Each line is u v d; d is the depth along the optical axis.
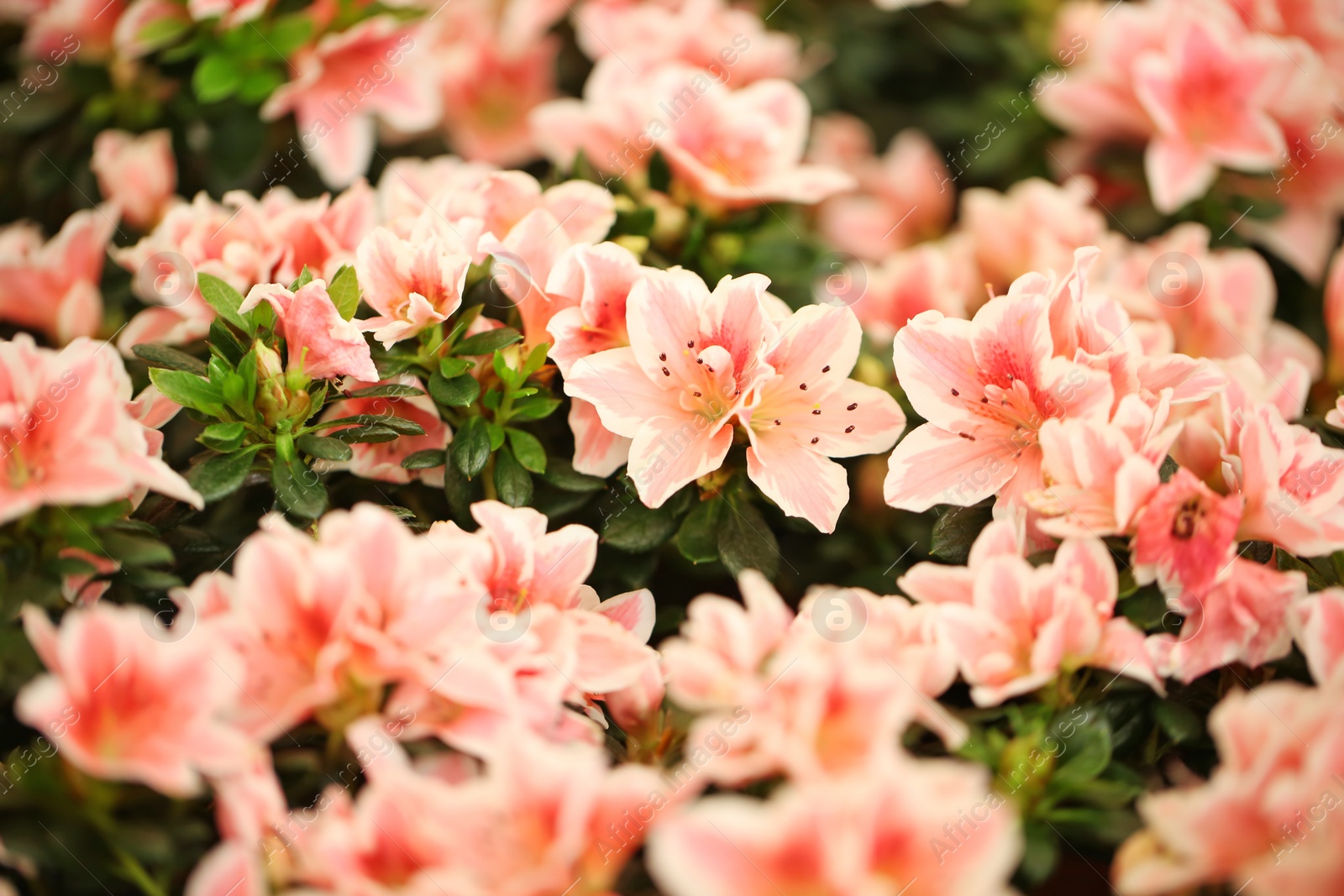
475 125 0.92
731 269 0.82
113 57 0.84
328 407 0.77
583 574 0.75
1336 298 0.84
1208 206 0.87
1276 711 0.73
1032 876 0.73
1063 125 0.89
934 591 0.75
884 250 0.93
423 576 0.73
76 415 0.75
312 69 0.83
